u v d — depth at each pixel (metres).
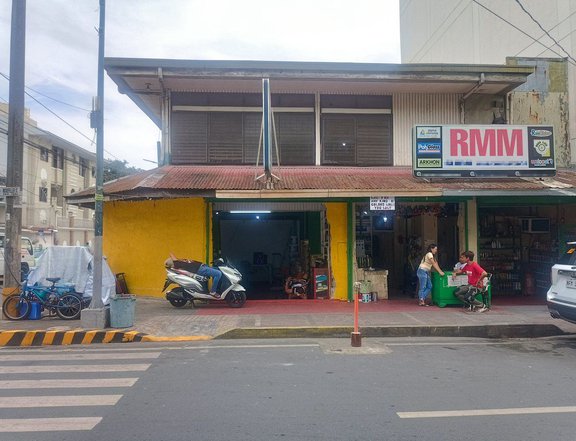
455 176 12.76
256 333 9.44
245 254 17.33
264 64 13.39
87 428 4.70
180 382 6.27
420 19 27.70
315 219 15.23
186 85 14.07
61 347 8.67
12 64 10.99
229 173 13.34
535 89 15.52
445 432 4.61
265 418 4.96
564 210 14.33
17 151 10.80
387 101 14.88
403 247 15.71
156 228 13.58
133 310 9.90
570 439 4.46
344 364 7.27
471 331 9.80
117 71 13.11
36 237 32.38
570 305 8.47
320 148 14.55
